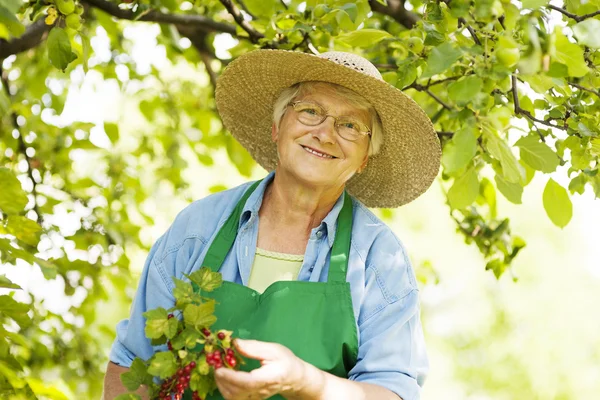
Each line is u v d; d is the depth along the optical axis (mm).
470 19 2760
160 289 2650
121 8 3969
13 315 2916
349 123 2689
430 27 3121
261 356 2211
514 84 3074
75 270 4672
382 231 2725
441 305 11797
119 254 4871
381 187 3033
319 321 2510
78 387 5082
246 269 2635
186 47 5195
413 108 2725
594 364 11797
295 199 2688
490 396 11906
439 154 2844
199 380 2250
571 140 3133
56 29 3127
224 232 2689
